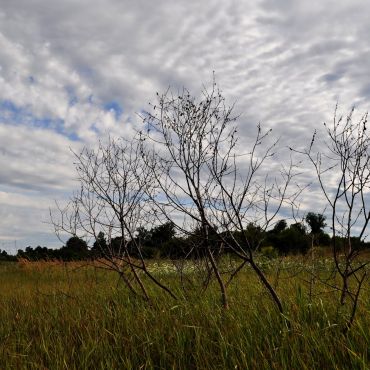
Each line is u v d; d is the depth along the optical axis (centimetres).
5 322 620
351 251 466
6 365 446
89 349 465
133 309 611
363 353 360
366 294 547
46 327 566
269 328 444
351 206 458
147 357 433
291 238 1527
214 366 388
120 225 679
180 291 665
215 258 646
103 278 1050
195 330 454
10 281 1290
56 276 1319
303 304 490
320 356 376
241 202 516
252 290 657
